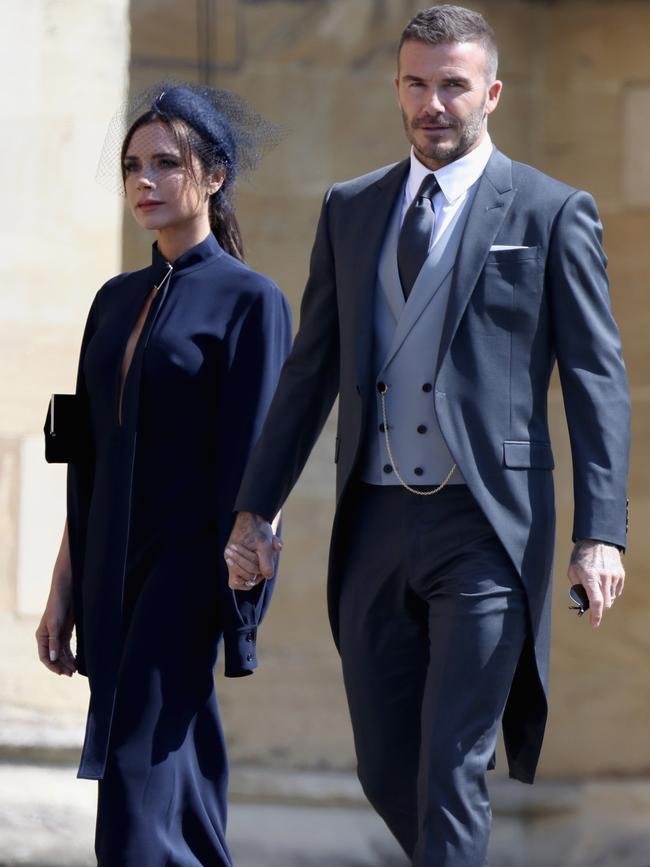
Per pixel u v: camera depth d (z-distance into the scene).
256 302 13.27
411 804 12.48
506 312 11.67
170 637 12.88
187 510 13.05
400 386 11.91
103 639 12.95
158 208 13.30
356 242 12.24
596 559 11.34
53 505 18.61
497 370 11.65
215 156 13.50
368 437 12.03
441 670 11.45
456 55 11.84
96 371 13.36
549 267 11.73
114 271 18.80
